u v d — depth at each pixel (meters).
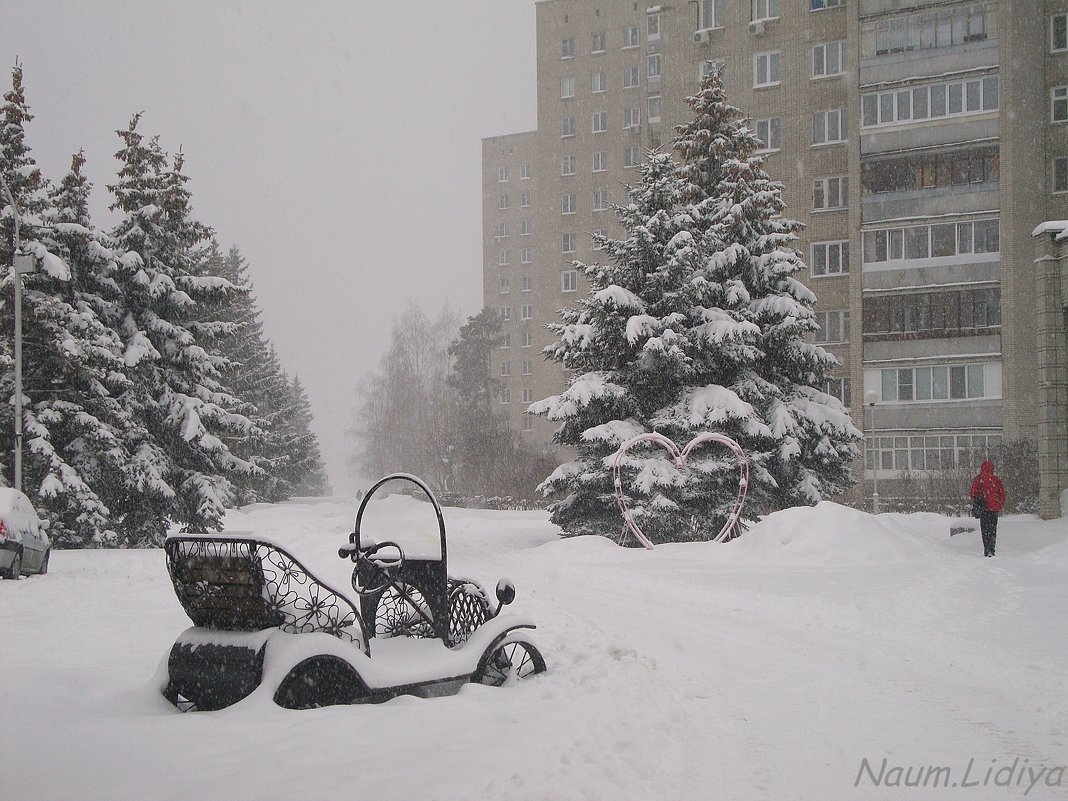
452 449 59.06
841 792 4.86
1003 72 43.38
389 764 4.75
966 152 44.03
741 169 28.50
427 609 7.97
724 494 24.98
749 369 27.44
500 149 97.62
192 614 6.57
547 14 80.44
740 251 27.83
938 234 44.31
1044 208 43.72
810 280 48.00
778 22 50.06
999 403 42.56
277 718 5.63
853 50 45.97
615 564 19.02
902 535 18.95
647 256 25.64
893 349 44.62
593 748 5.30
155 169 31.78
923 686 7.62
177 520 29.42
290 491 62.41
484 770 4.66
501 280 96.94
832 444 27.92
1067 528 24.89
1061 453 27.27
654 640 9.90
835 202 48.22
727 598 13.42
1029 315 42.56
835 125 48.69
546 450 60.19
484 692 6.89
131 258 29.12
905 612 11.60
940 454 43.41
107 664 8.02
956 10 44.31
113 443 26.25
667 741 5.75
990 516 18.67
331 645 6.24
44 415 25.27
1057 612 11.41
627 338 24.28
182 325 31.50
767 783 4.98
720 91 29.36
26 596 13.15
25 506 16.30
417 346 71.31
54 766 4.61
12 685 6.34
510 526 32.44
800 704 6.95
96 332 26.56
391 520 35.06
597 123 78.81
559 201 79.69
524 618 7.67
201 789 4.28
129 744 5.03
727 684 7.68
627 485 24.38
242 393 54.81
